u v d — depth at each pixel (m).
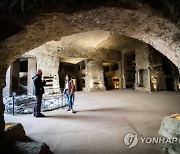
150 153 3.70
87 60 18.48
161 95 13.20
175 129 4.24
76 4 2.98
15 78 15.08
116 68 22.97
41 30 3.48
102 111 7.95
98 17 3.43
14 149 3.44
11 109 8.23
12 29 3.14
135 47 18.11
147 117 6.59
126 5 3.04
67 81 8.21
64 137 4.71
